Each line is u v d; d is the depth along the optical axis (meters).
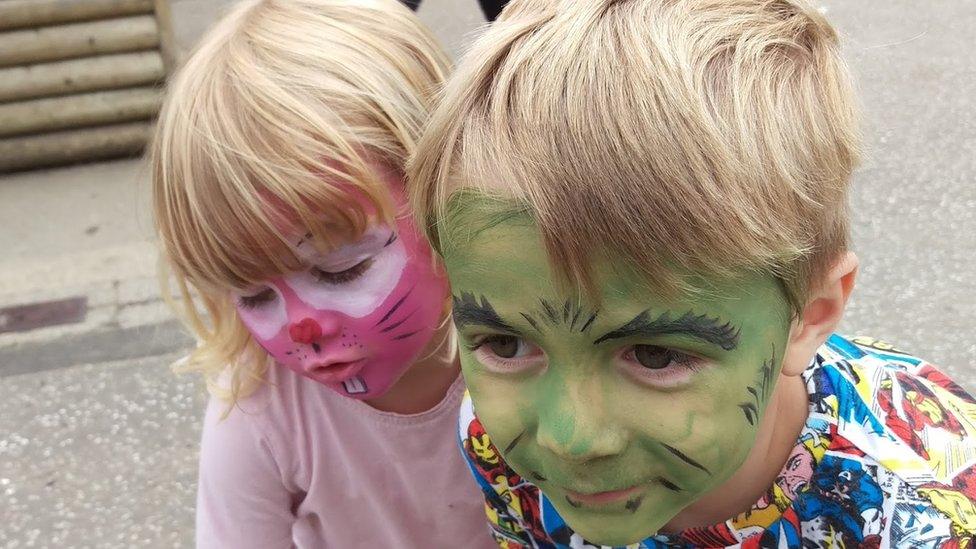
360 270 1.01
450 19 3.98
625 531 0.76
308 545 1.32
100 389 2.46
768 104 0.70
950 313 2.28
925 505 0.85
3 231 3.17
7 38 3.36
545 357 0.73
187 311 1.19
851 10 3.67
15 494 2.18
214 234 0.99
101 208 3.25
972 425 0.93
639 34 0.70
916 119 3.01
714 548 0.97
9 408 2.43
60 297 2.81
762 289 0.70
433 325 1.07
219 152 0.97
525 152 0.67
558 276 0.67
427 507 1.26
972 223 2.56
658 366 0.70
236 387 1.18
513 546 1.14
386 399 1.18
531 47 0.72
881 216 2.63
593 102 0.67
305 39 1.05
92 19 3.41
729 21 0.74
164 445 2.28
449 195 0.71
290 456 1.21
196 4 4.48
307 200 0.95
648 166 0.65
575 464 0.73
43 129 3.49
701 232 0.65
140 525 2.07
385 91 1.03
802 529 0.93
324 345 1.03
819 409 0.91
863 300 2.36
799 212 0.70
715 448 0.72
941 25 3.51
